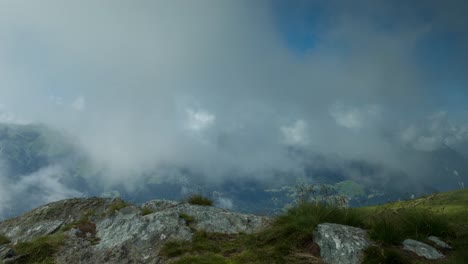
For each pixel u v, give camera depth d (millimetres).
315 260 9867
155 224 12773
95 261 11148
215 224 13562
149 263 10547
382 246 10242
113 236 12805
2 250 12297
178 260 10180
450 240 11125
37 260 11414
